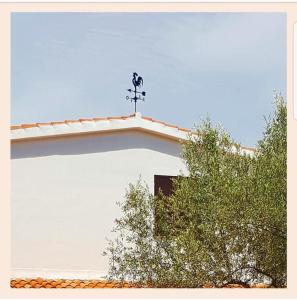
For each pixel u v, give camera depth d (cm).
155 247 1177
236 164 1149
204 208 1117
